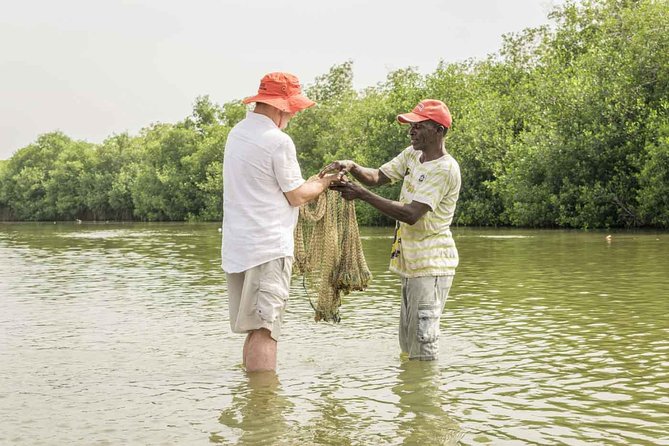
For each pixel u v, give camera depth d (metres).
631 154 30.08
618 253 16.41
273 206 5.29
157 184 78.62
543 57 42.22
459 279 11.52
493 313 8.02
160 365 5.61
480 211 36.84
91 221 84.88
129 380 5.13
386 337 6.71
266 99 5.37
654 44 30.95
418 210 5.57
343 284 5.96
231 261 5.30
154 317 8.12
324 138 56.06
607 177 31.64
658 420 4.03
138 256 18.70
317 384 4.93
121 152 95.00
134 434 3.87
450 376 5.12
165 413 4.27
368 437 3.77
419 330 5.66
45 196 97.69
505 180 34.16
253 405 4.41
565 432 3.83
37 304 9.34
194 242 26.14
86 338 6.82
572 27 42.97
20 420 4.16
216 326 7.46
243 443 3.70
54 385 5.00
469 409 4.28
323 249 6.05
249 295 5.27
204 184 70.00
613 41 34.44
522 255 16.36
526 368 5.35
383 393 4.66
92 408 4.40
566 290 9.92
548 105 34.16
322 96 61.81
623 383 4.87
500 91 44.31
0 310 8.78
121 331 7.20
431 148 5.78
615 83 30.88
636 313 7.86
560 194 31.86
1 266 15.71
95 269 14.79
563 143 32.00
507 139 36.12
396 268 5.81
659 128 28.41
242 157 5.27
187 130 80.62
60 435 3.87
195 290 10.80
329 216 5.95
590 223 31.08
